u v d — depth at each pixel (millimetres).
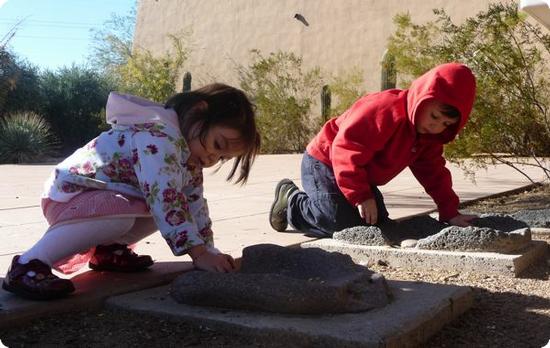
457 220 3680
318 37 16312
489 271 3082
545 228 3971
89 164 2654
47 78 21031
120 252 2873
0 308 2330
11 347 2121
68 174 2652
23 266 2453
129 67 20141
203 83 19141
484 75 4895
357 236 3471
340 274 2453
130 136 2643
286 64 16562
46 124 18891
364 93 14211
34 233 3900
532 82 5047
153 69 19719
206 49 19172
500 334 2320
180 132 2680
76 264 2816
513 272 3035
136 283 2709
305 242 3656
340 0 15891
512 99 5020
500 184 6504
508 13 4941
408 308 2312
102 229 2570
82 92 21016
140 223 2846
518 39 5242
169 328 2275
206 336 2193
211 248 2781
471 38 4977
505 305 2637
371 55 15273
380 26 15148
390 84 14070
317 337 2057
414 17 14430
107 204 2568
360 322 2156
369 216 3443
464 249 3211
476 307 2605
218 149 2703
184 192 2805
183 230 2551
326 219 3703
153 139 2590
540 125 5164
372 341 1991
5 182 7723
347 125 3479
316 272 2504
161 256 3258
